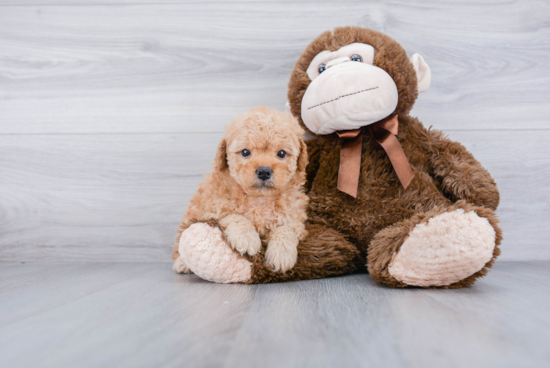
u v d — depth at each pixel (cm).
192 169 137
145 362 44
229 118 137
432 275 82
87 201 137
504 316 61
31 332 56
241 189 96
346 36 110
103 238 137
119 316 63
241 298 75
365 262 105
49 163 137
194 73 137
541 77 131
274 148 91
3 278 104
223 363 44
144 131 137
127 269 119
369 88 99
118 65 138
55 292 84
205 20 136
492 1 131
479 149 132
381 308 66
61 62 138
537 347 47
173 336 53
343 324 57
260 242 93
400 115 110
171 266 126
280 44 136
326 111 102
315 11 134
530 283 91
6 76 138
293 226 97
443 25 133
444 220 83
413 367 42
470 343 49
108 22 137
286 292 80
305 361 44
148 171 137
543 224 130
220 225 92
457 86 133
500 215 131
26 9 138
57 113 138
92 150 137
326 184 106
